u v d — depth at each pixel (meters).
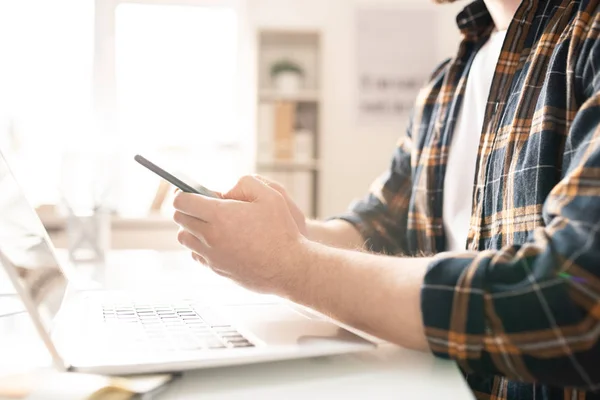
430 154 1.02
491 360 0.50
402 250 1.15
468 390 0.46
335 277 0.55
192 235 0.60
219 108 3.68
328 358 0.55
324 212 3.81
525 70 0.80
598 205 0.49
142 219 3.23
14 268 0.46
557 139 0.68
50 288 0.56
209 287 0.99
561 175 0.67
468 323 0.50
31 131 3.43
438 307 0.51
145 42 3.59
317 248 0.58
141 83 3.59
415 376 0.50
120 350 0.50
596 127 0.56
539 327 0.48
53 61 3.47
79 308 0.72
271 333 0.58
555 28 0.75
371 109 3.84
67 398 0.41
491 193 0.80
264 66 3.78
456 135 1.00
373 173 3.84
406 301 0.52
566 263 0.48
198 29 3.65
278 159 3.54
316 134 3.76
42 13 3.46
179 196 0.57
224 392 0.46
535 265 0.49
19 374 0.47
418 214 1.05
